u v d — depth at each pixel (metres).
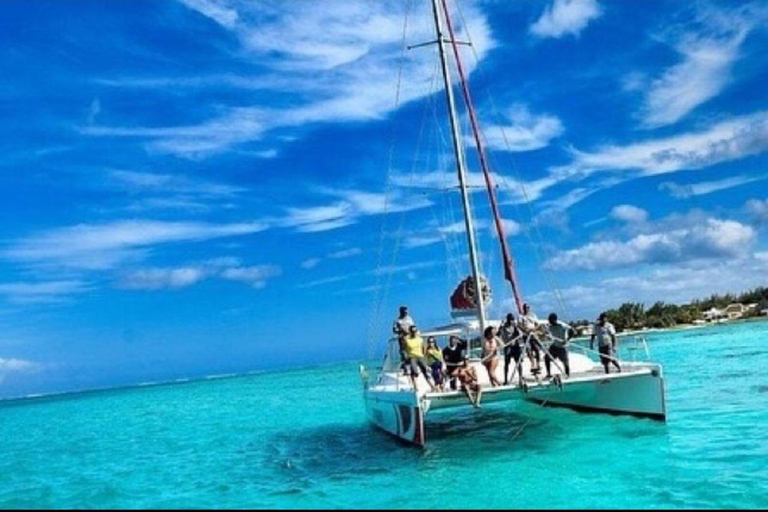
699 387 21.02
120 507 10.56
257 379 91.00
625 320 102.75
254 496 10.44
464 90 17.77
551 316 12.66
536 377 12.54
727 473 9.52
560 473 10.18
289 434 18.27
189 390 70.00
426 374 12.85
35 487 13.27
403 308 13.48
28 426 33.31
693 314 106.69
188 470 13.66
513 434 13.64
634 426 13.30
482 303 14.26
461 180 14.62
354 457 12.91
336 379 59.72
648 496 8.67
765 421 13.51
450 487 9.83
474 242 14.50
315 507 9.34
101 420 32.97
